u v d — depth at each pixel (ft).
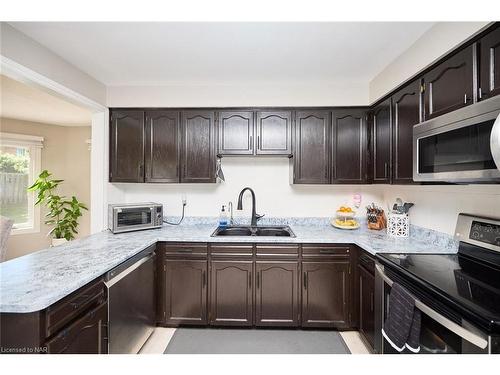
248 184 9.89
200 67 7.57
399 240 7.26
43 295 3.81
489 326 3.10
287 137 8.83
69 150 14.82
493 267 4.91
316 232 8.59
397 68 6.94
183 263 7.79
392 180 7.24
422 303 4.14
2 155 13.19
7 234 8.44
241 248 7.75
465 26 4.65
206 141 8.88
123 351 5.83
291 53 6.77
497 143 3.22
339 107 8.80
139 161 8.90
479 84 4.45
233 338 7.38
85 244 6.79
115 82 8.68
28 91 9.40
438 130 4.91
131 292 6.22
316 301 7.67
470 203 5.77
